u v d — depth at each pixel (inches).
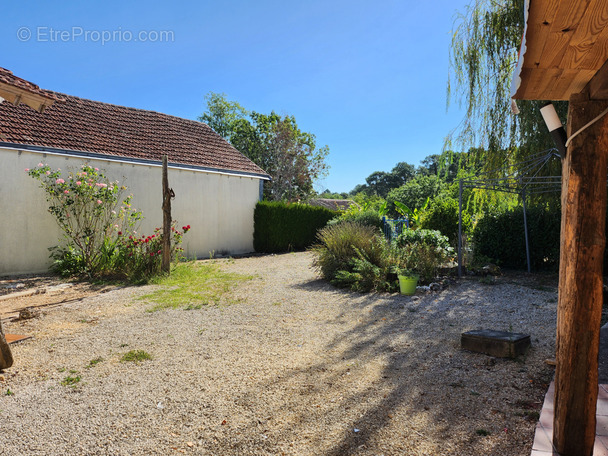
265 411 119.2
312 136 1296.8
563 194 90.4
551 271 380.8
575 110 84.3
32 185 380.5
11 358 153.5
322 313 242.2
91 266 366.9
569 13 56.7
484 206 454.6
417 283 312.5
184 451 99.0
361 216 594.9
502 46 400.8
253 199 611.5
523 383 135.4
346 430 108.0
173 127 582.6
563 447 90.6
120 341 186.9
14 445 101.4
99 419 114.9
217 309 251.1
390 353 170.2
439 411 117.3
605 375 141.0
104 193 381.7
